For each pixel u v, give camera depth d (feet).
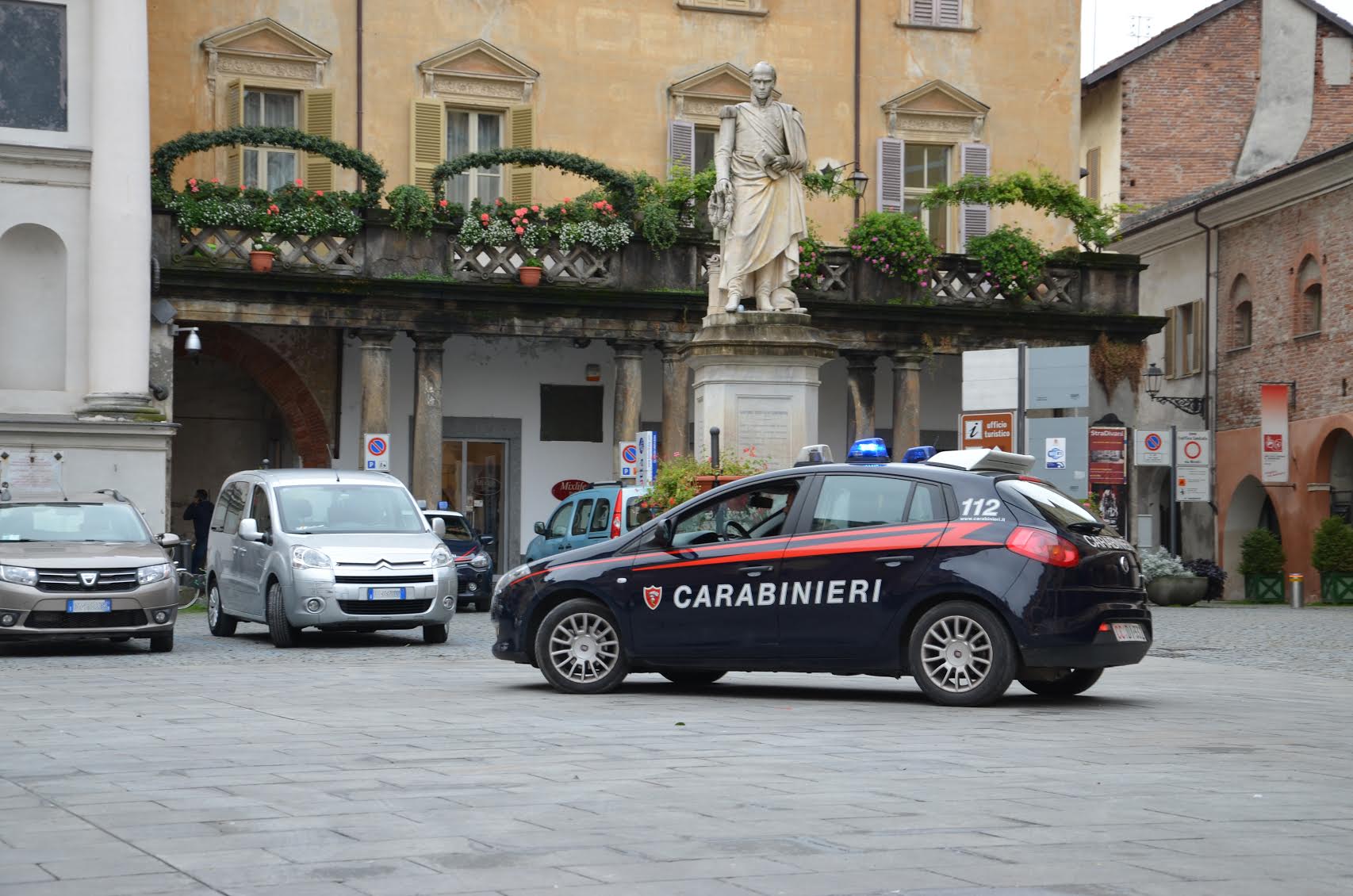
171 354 104.83
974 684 42.32
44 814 25.68
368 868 21.21
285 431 129.80
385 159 123.75
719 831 23.93
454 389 124.67
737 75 130.72
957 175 136.05
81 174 101.19
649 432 90.74
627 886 20.10
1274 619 95.50
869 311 120.16
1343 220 127.65
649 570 45.62
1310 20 154.51
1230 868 21.48
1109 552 42.86
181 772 30.17
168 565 64.80
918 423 122.83
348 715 40.24
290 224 108.88
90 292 100.73
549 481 126.93
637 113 128.98
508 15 126.52
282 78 121.80
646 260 116.47
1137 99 154.61
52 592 62.08
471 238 112.68
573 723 38.32
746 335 75.97
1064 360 86.12
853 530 43.93
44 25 100.73
